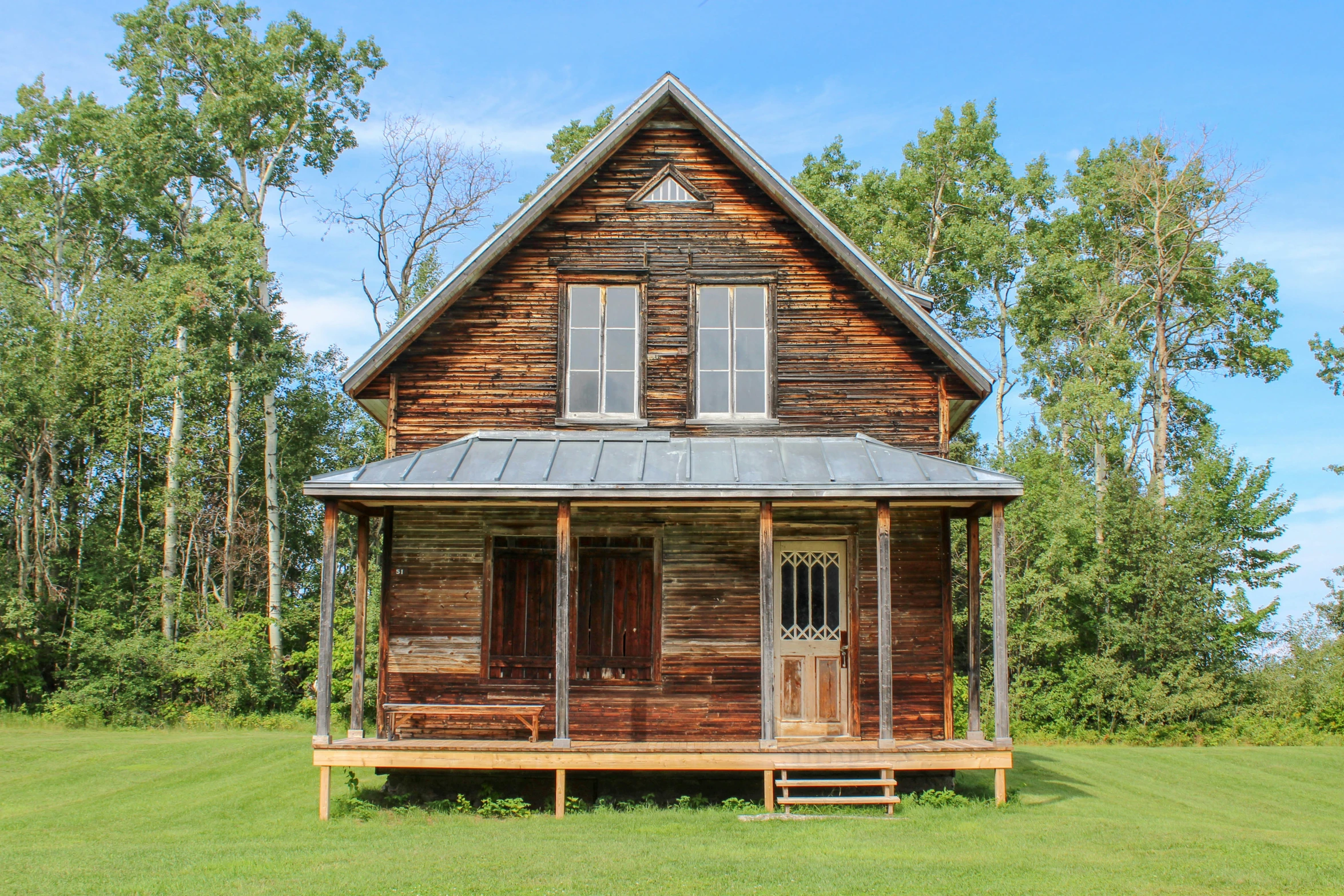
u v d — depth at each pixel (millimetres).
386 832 12641
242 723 30359
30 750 21688
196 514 36188
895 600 15555
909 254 38719
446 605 15508
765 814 13359
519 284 16297
